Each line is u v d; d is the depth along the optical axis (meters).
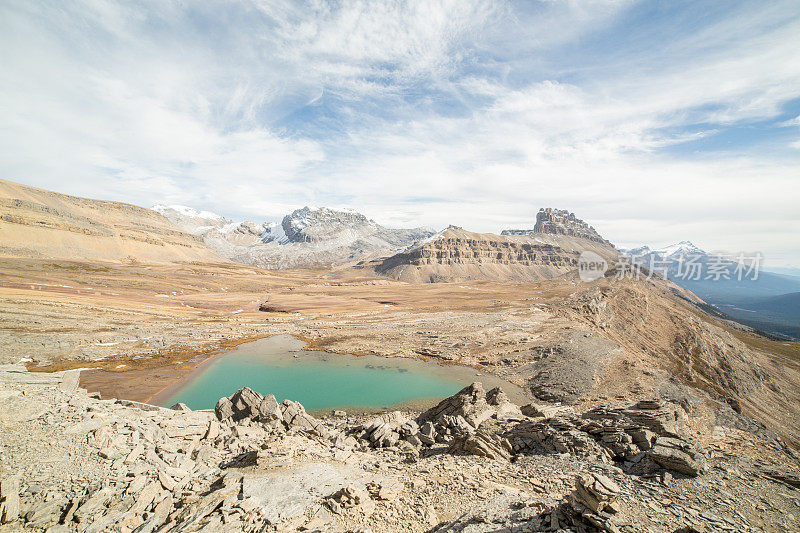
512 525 14.94
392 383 63.78
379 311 140.75
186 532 13.58
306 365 73.50
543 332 99.12
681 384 70.19
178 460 21.08
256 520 15.06
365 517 17.14
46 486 15.16
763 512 17.91
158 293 146.12
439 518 17.86
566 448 27.34
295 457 24.88
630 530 13.30
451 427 34.50
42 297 96.19
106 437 19.42
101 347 71.31
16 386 22.88
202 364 70.50
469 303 160.75
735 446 31.67
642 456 24.20
